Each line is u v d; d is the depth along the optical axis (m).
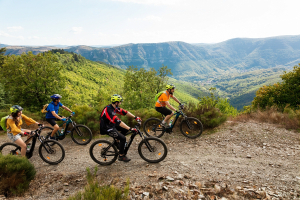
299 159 4.14
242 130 6.20
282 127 6.21
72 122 6.12
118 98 4.02
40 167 4.61
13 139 4.45
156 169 3.94
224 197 2.78
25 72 18.39
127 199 2.75
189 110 7.08
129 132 4.45
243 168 3.86
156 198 2.80
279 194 2.84
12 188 3.32
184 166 4.02
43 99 18.86
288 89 20.77
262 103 21.95
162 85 27.27
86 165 4.46
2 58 37.56
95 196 2.57
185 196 2.81
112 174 3.82
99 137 6.70
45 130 7.07
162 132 6.07
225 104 20.95
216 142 5.50
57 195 3.23
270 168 3.81
